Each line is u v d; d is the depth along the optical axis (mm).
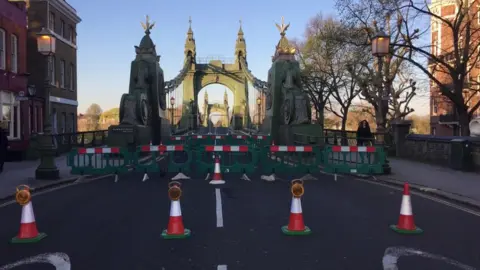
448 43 32594
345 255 5816
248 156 15883
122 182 12984
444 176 13602
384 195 10602
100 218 8070
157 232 7039
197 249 6105
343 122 36719
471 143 14883
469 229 7250
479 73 34406
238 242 6434
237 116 59969
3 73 19328
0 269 5352
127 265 5469
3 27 19594
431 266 5398
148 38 23656
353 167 13406
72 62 36188
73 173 13367
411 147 19688
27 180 12812
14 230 7297
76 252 6012
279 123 22906
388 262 5535
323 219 7926
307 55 37625
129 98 20703
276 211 8594
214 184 12398
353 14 23516
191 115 57781
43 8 30797
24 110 21500
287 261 5574
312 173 15078
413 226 7039
